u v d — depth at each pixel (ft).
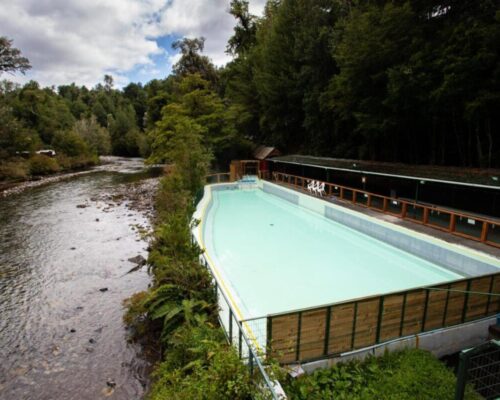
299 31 98.27
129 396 21.47
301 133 112.16
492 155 53.06
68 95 331.16
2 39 149.48
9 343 27.32
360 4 69.10
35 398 21.44
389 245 45.03
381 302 21.26
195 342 20.88
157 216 63.62
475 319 24.91
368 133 71.26
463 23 46.11
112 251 48.47
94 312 32.04
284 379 18.12
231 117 111.45
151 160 105.81
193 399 15.65
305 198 69.62
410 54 55.01
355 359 20.93
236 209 70.64
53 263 44.14
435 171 47.52
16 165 122.62
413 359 21.09
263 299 31.27
